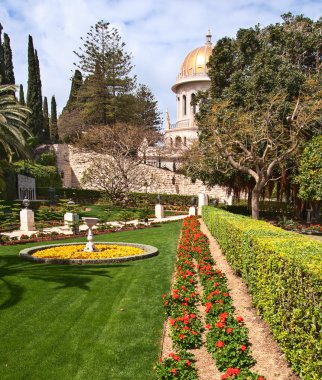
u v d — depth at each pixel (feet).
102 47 145.59
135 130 120.98
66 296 24.66
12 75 144.15
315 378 12.11
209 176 78.89
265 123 60.39
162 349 17.15
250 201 81.25
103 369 15.25
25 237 52.70
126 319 20.67
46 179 126.21
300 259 14.33
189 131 176.55
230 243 31.53
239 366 14.69
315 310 12.35
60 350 16.94
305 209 81.10
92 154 127.95
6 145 68.49
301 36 77.46
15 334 18.66
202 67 182.09
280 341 16.06
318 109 60.23
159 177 134.41
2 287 26.43
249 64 76.95
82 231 61.00
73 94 169.89
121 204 107.24
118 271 31.55
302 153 64.13
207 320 19.36
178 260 33.40
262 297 19.30
